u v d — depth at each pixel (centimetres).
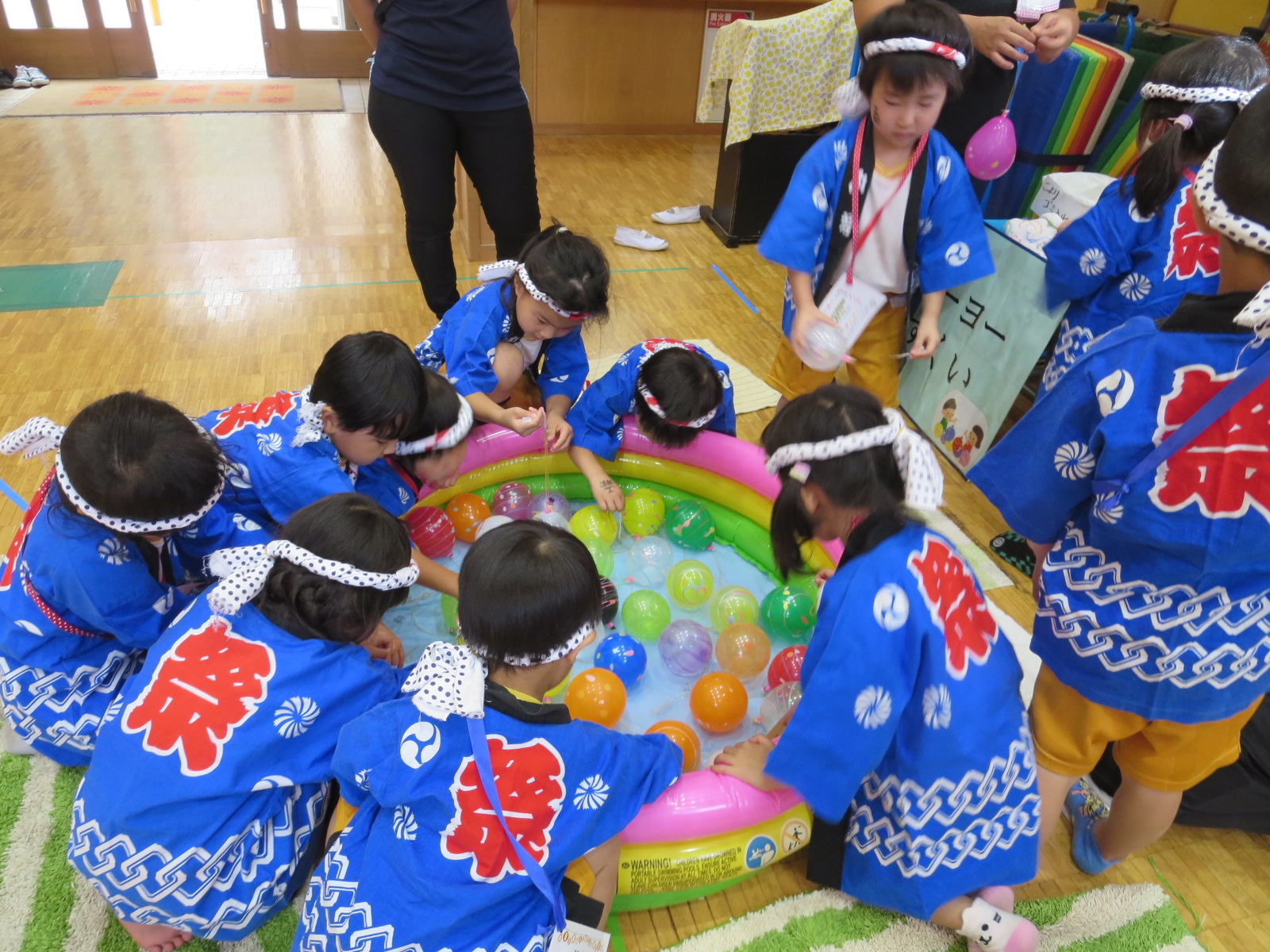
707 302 347
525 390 234
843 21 353
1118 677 120
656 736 138
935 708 119
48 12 623
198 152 496
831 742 121
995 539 228
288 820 134
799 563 129
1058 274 196
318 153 504
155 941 132
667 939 140
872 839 133
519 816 114
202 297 325
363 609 130
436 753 115
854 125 206
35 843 146
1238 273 97
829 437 113
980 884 131
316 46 677
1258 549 104
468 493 212
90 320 304
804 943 139
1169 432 105
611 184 474
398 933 112
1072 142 279
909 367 279
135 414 129
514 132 256
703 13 530
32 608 143
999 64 221
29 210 399
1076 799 161
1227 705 118
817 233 215
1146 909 146
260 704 125
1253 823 157
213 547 158
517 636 117
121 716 125
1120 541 115
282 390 269
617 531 204
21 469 227
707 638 175
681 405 190
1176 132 164
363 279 346
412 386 155
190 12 935
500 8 241
